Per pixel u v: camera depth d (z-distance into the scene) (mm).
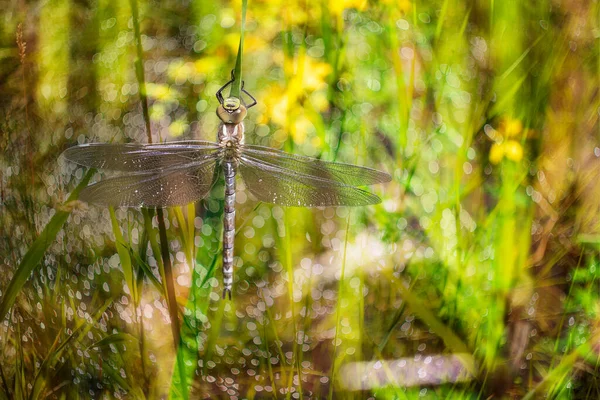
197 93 1407
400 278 1397
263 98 1400
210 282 1397
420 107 1400
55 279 1415
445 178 1399
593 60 1408
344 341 1395
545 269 1407
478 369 1398
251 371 1396
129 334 1401
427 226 1397
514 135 1400
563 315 1407
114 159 1384
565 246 1408
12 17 1430
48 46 1424
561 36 1406
